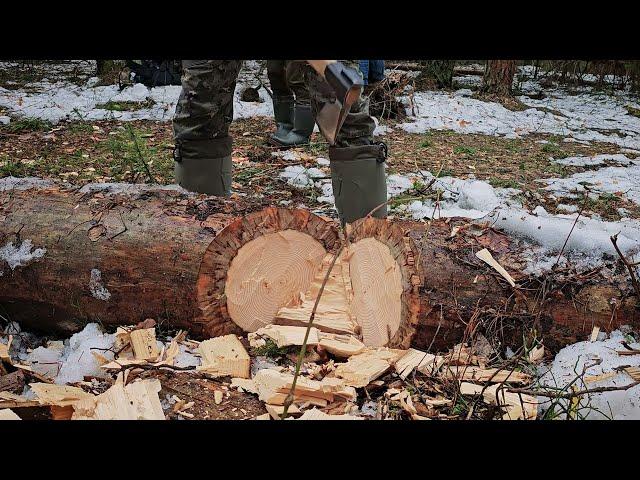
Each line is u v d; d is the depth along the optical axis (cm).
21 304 313
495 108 1051
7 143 675
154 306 304
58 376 274
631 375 257
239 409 254
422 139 818
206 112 371
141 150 645
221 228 306
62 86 1014
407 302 282
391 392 263
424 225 313
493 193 532
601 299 284
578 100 1216
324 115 246
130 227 307
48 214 316
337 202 373
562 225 302
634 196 600
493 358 288
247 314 298
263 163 626
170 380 265
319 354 281
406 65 1313
